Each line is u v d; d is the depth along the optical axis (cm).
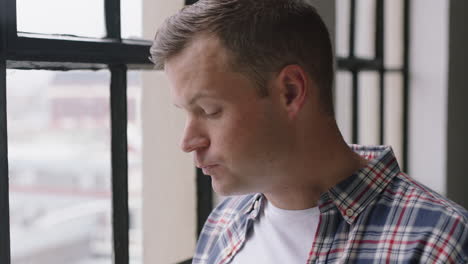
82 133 919
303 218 92
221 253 103
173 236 173
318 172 90
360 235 86
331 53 91
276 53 84
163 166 176
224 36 82
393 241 84
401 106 250
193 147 86
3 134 107
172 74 85
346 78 218
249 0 85
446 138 242
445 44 239
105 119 132
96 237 954
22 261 933
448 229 81
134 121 139
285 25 85
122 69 130
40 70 115
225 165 86
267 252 95
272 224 96
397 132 251
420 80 247
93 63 122
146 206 179
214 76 82
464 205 263
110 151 131
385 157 93
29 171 996
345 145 93
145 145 179
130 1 135
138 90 180
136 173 180
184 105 85
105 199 135
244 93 83
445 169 243
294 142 87
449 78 241
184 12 85
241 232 101
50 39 112
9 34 105
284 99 85
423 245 81
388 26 247
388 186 90
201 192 166
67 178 984
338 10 216
